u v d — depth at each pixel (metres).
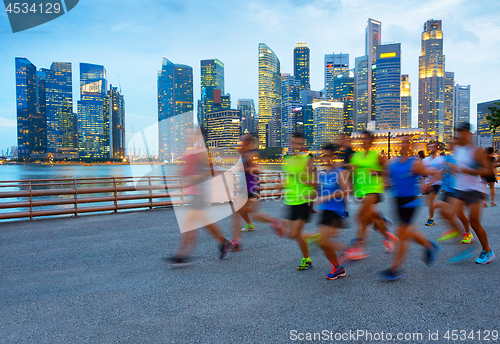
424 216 7.86
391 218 7.73
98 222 7.65
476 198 4.26
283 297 3.33
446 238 5.29
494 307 3.06
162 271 4.17
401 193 3.83
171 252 5.06
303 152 4.13
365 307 3.09
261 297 3.33
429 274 3.96
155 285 3.69
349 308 3.07
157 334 2.62
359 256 4.58
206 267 4.31
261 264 4.43
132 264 4.47
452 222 5.06
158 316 2.94
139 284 3.72
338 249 5.09
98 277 3.96
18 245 5.51
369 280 3.80
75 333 2.65
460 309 3.03
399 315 2.92
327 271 4.14
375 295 3.36
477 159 4.14
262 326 2.74
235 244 5.10
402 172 3.83
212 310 3.05
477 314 2.93
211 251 5.09
